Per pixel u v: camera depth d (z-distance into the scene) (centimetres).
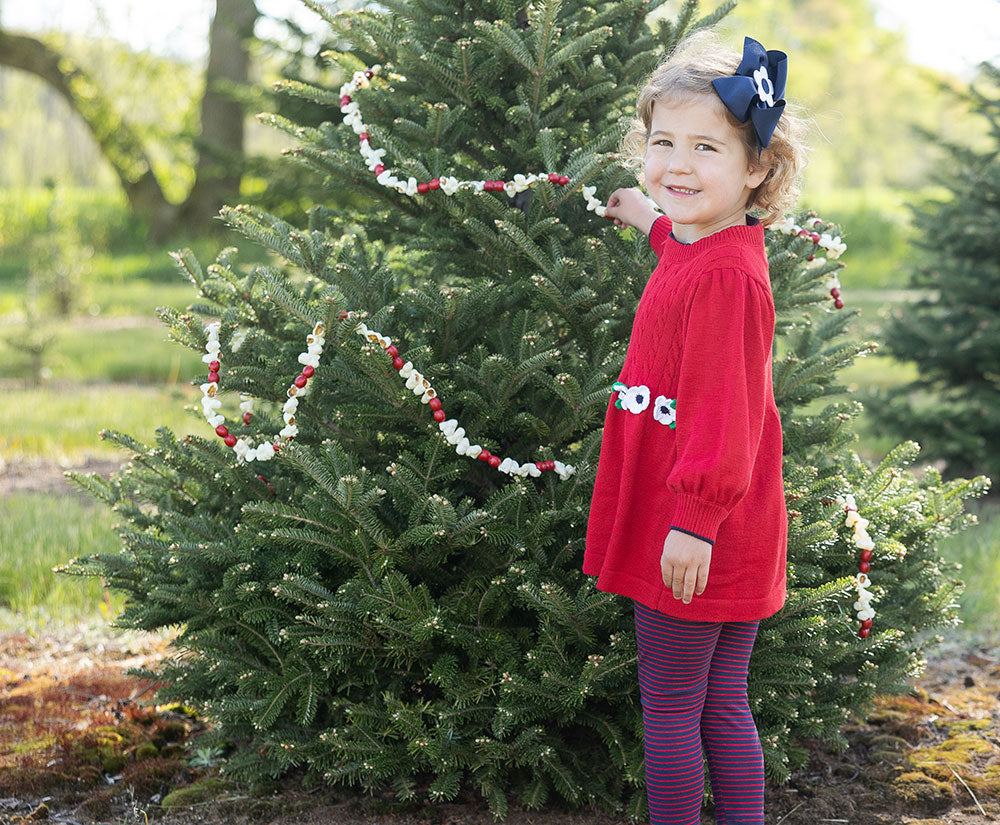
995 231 636
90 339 1278
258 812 265
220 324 266
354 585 255
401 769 263
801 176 230
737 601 205
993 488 662
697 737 216
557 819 261
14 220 2434
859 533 265
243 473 281
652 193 216
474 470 278
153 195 2305
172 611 281
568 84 298
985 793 278
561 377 244
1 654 381
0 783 278
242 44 1714
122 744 303
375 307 277
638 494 212
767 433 212
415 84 303
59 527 498
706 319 199
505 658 255
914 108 4112
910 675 292
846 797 277
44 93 3152
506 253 283
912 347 677
